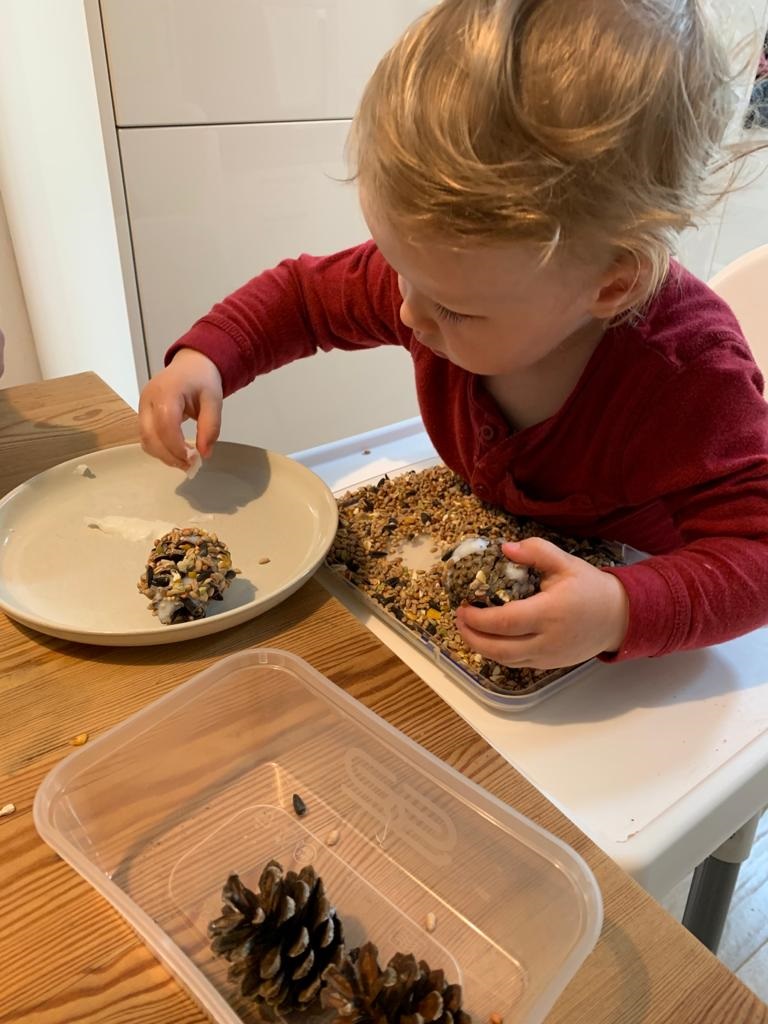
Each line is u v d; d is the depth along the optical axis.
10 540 0.63
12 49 1.30
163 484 0.70
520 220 0.43
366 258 0.79
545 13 0.43
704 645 0.54
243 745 0.48
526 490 0.70
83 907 0.38
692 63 0.46
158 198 1.12
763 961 0.94
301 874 0.38
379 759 0.46
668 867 0.45
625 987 0.35
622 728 0.51
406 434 0.85
